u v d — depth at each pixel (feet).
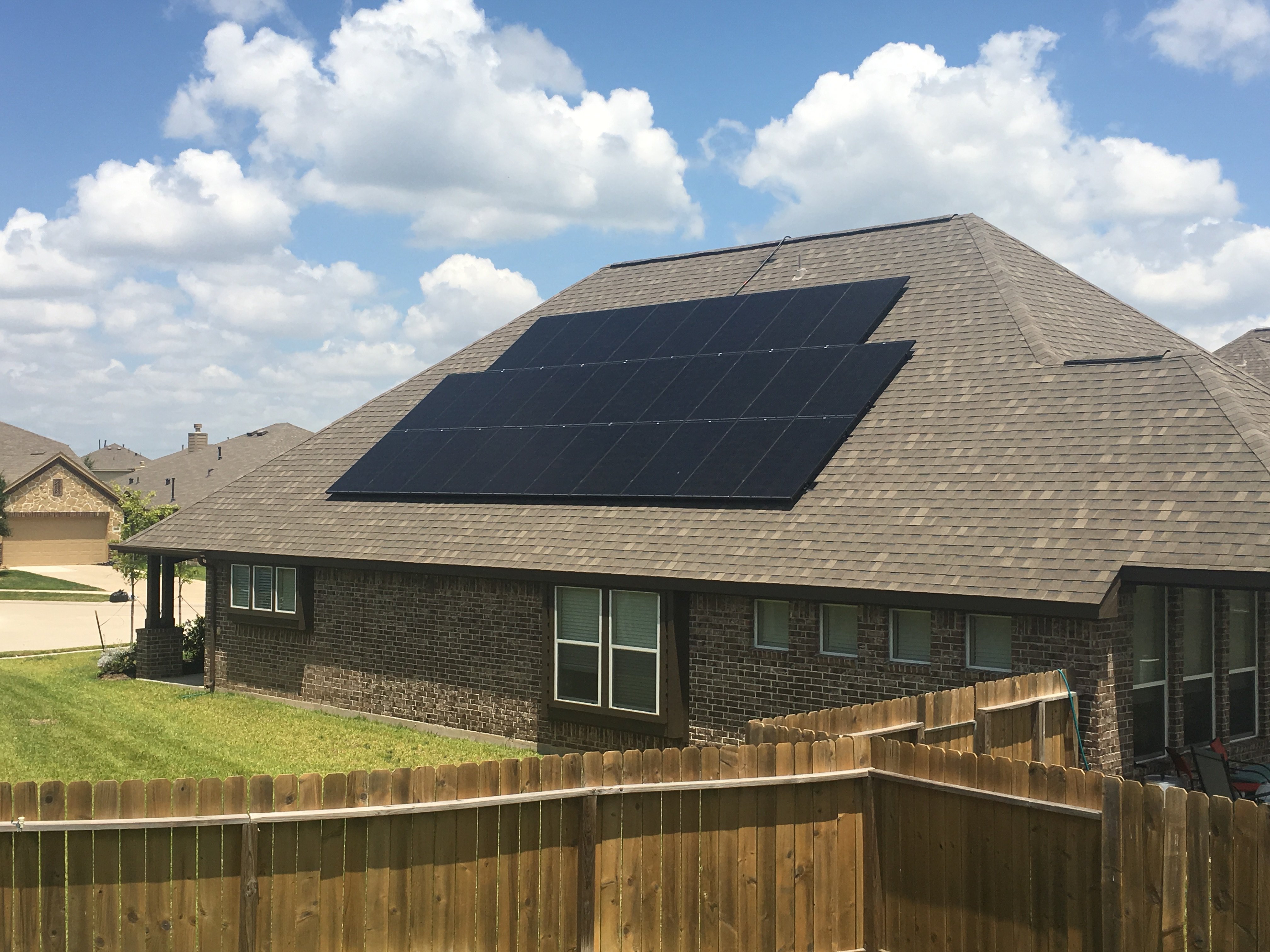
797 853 29.37
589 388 71.92
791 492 53.88
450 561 62.59
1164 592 47.19
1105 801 24.50
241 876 25.14
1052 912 25.79
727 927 28.60
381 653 68.95
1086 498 46.06
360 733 65.16
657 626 55.47
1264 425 48.32
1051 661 43.19
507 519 63.87
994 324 60.85
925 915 28.68
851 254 75.51
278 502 79.46
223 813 25.04
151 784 24.66
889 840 29.73
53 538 219.82
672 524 56.70
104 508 224.74
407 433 77.87
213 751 59.72
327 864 25.84
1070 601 41.32
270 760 57.72
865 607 48.75
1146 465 46.29
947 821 28.17
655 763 28.27
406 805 26.23
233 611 78.74
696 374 67.72
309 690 73.72
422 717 66.39
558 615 59.62
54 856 24.38
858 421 57.31
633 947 28.02
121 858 24.59
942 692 42.06
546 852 27.76
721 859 28.63
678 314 76.07
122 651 90.17
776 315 70.28
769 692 51.98
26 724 67.21
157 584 88.48
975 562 45.39
